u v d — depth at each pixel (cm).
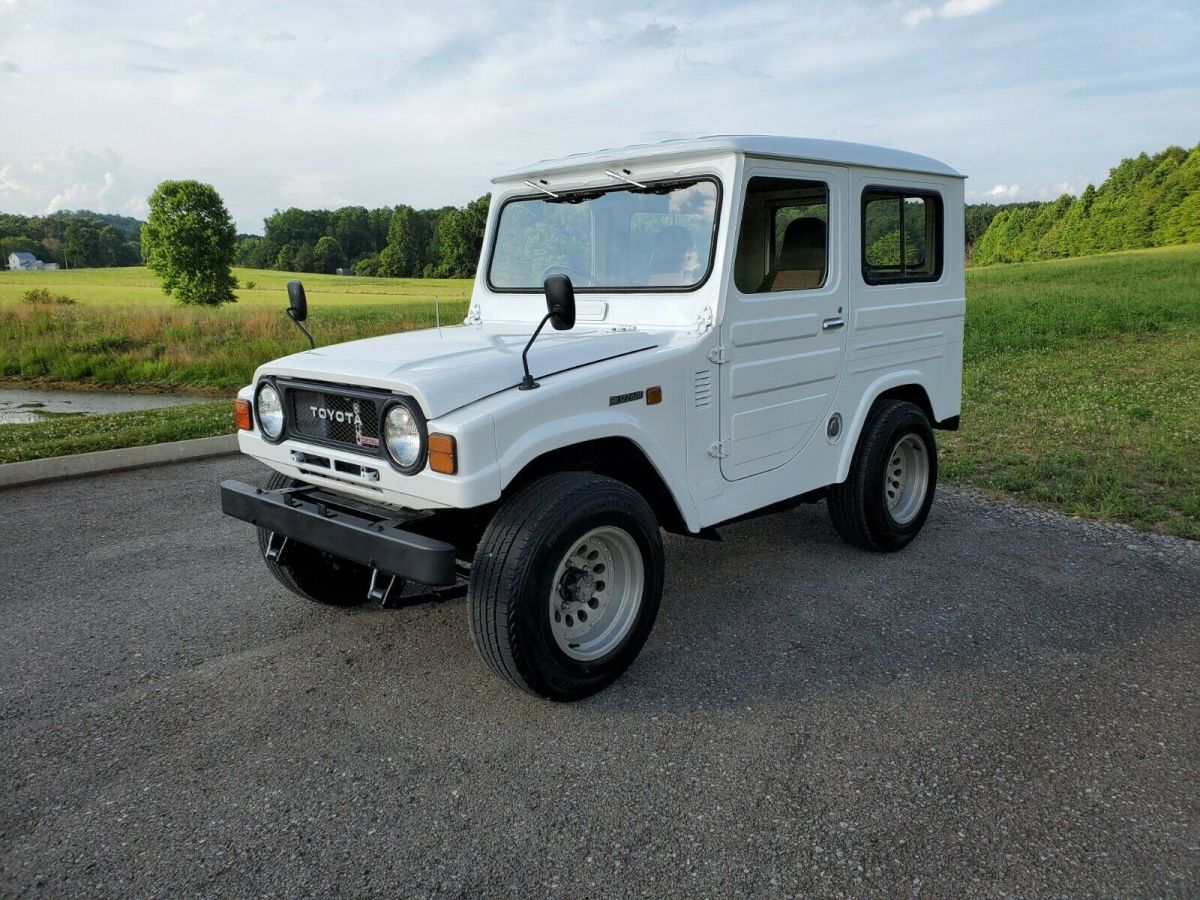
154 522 561
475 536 344
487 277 448
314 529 318
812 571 463
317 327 2153
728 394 367
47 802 268
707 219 358
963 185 502
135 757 293
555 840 246
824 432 426
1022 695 327
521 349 327
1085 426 832
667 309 367
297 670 357
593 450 333
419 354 326
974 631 385
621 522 317
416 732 307
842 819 254
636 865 235
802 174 386
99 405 1409
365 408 308
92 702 331
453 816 258
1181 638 376
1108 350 1506
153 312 2253
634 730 306
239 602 430
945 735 299
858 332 434
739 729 305
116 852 244
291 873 234
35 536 533
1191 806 258
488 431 277
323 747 298
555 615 311
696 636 384
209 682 347
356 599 425
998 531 531
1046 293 2547
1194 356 1383
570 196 405
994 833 246
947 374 515
